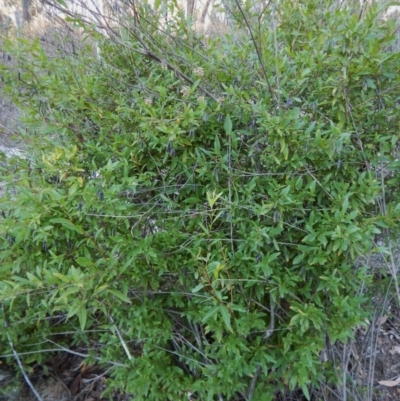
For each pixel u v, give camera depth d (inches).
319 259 59.2
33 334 80.3
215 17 96.2
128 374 72.7
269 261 59.7
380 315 77.2
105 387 87.1
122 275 62.2
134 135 66.3
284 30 73.7
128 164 67.2
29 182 67.0
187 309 72.7
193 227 67.7
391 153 67.3
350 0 80.3
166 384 69.6
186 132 65.4
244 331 62.2
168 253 65.1
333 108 64.5
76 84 75.2
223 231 66.9
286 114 59.1
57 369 89.4
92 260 59.2
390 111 65.3
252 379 69.9
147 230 69.6
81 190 59.1
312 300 66.0
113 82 77.4
